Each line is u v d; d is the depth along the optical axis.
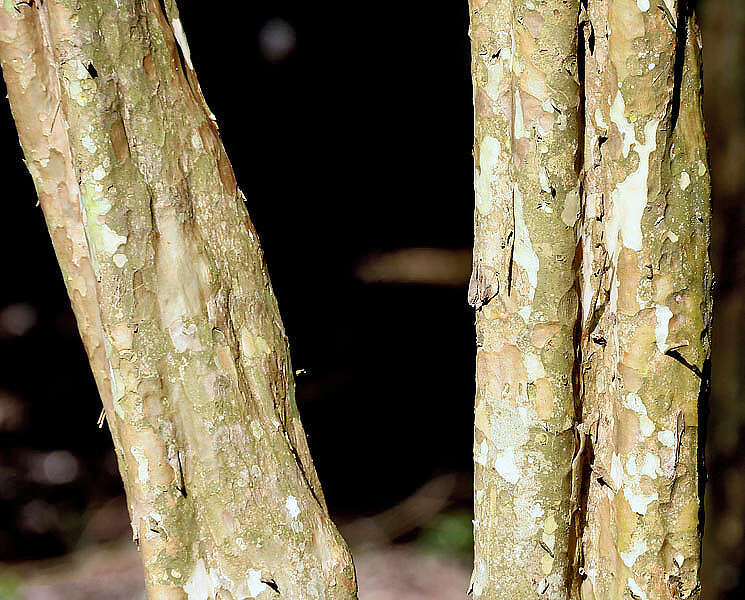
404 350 5.60
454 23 7.19
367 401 5.11
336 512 4.21
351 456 4.68
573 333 1.67
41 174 1.67
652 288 1.65
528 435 1.67
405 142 7.88
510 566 1.68
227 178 1.69
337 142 7.53
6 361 5.22
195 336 1.66
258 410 1.68
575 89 1.65
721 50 2.45
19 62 1.66
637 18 1.63
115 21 1.64
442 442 4.74
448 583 3.51
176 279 1.66
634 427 1.66
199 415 1.66
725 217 2.45
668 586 1.66
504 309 1.67
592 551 1.69
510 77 1.66
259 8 6.60
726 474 2.48
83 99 1.63
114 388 1.66
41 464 4.58
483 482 1.69
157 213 1.66
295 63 7.04
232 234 1.69
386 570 3.64
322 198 7.41
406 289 6.60
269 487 1.68
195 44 6.30
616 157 1.65
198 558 1.67
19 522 4.13
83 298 1.68
